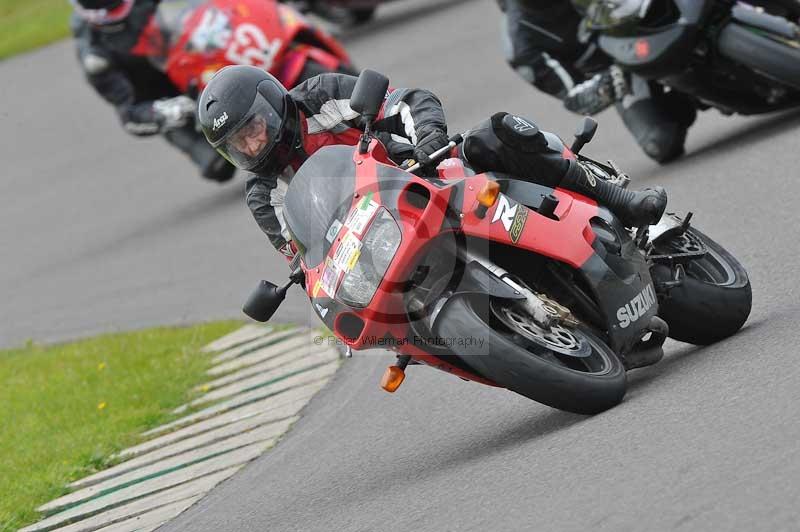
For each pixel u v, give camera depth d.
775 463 14.57
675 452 16.02
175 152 60.47
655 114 33.28
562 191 19.75
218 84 19.58
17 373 36.06
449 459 20.08
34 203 57.88
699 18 29.81
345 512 19.16
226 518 21.20
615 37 31.59
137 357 33.84
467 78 50.28
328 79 20.11
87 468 26.58
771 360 18.25
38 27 88.19
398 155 19.94
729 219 27.36
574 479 16.44
